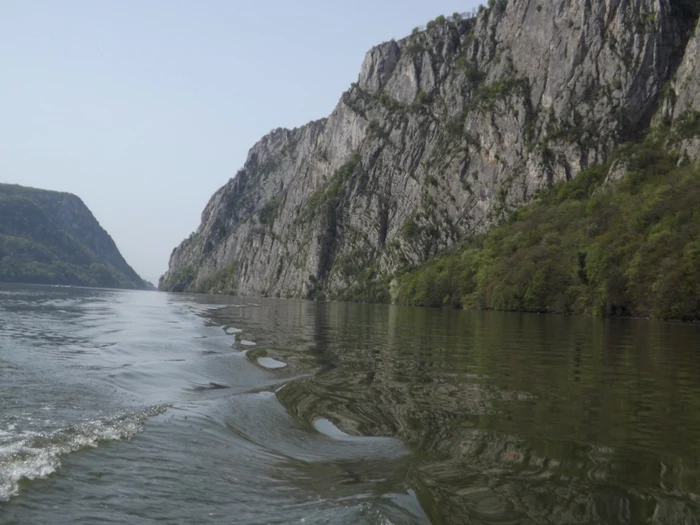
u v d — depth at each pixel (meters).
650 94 142.62
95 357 20.27
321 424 11.22
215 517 6.40
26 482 6.99
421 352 24.27
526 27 178.00
